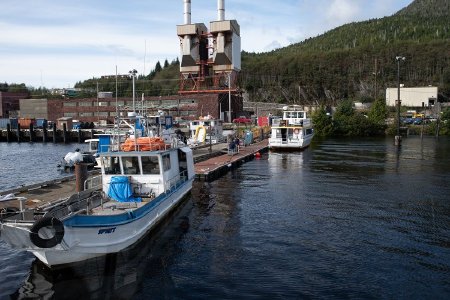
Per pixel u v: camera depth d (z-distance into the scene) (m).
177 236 16.81
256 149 48.62
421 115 92.19
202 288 12.10
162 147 18.39
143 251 15.05
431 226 17.95
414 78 166.50
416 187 26.62
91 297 11.53
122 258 14.20
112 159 17.59
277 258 14.34
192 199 23.58
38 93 165.38
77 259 12.83
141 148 17.86
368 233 17.02
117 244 13.73
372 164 37.97
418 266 13.61
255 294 11.71
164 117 29.92
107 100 104.31
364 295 11.64
